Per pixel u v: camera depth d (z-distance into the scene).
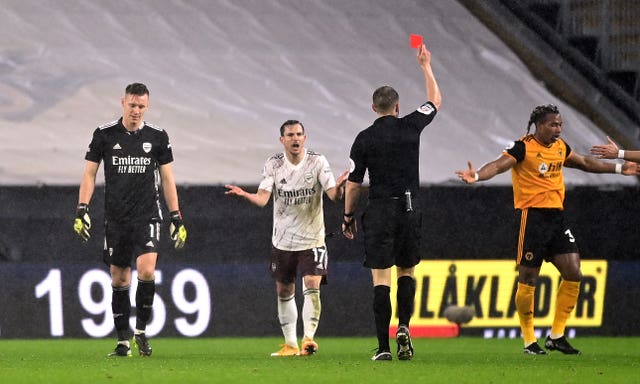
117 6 56.97
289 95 51.78
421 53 30.12
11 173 43.81
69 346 38.59
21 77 50.78
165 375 24.09
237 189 33.28
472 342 42.12
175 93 50.97
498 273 44.91
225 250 43.31
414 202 28.73
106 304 42.62
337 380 22.83
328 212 43.94
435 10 59.66
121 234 31.45
